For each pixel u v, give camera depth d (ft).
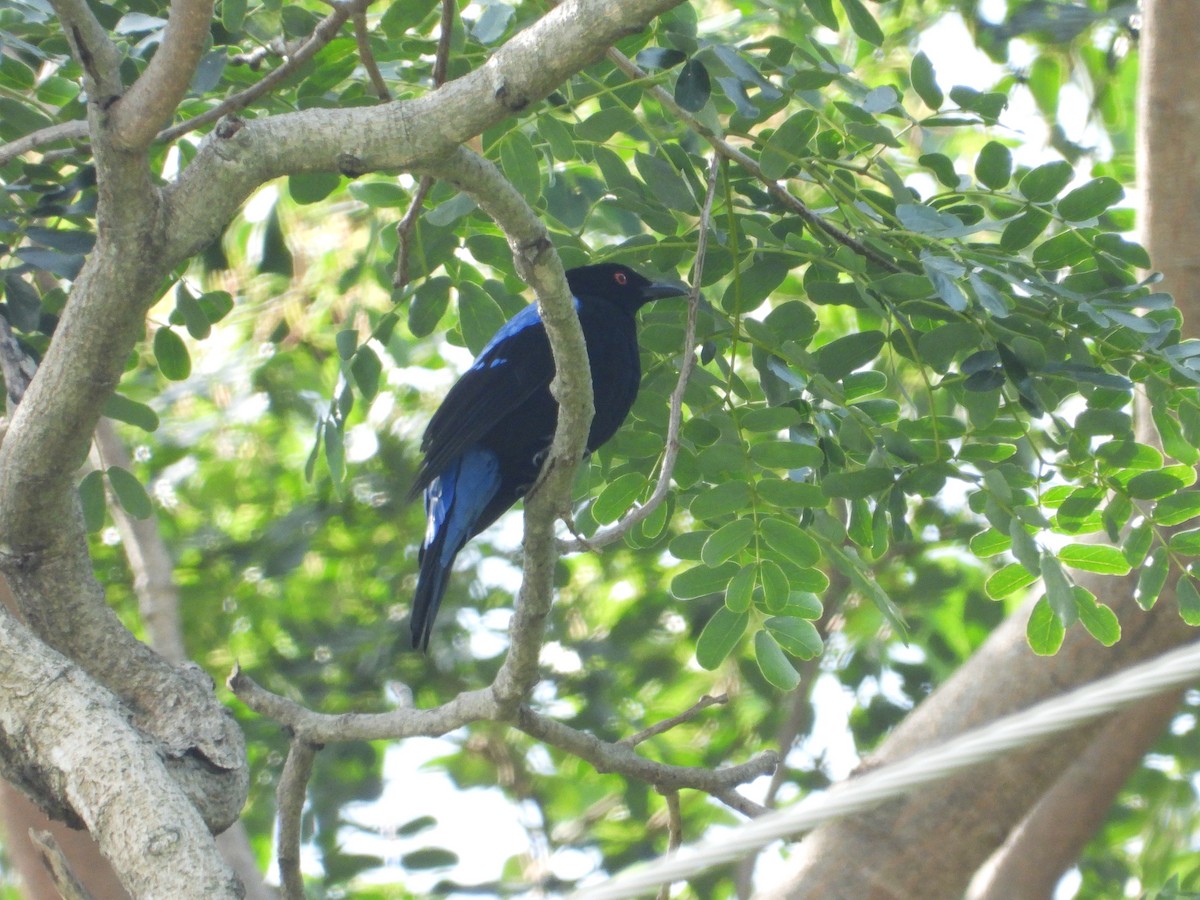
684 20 32.86
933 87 31.60
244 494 65.57
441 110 23.56
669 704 61.41
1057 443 32.99
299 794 30.96
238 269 57.62
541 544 26.17
